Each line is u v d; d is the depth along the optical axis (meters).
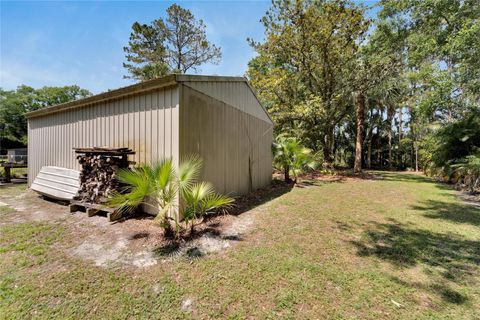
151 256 2.67
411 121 16.67
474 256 2.73
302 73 11.84
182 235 3.27
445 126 8.61
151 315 1.78
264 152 8.09
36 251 2.76
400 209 4.83
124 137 4.52
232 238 3.22
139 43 15.24
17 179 8.62
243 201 5.58
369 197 6.04
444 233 3.48
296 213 4.48
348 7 10.08
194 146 4.13
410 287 2.13
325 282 2.20
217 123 4.97
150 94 4.10
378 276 2.30
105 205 3.82
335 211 4.64
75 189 4.64
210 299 1.96
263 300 1.95
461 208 4.92
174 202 3.69
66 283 2.15
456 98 8.09
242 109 6.26
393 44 10.81
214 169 4.86
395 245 3.04
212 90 4.77
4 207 4.62
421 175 11.56
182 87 3.82
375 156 20.72
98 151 4.25
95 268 2.41
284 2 10.15
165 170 3.09
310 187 7.77
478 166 6.39
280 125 12.15
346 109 13.14
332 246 3.00
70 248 2.85
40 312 1.80
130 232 3.35
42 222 3.74
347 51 10.77
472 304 1.90
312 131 12.65
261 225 3.77
